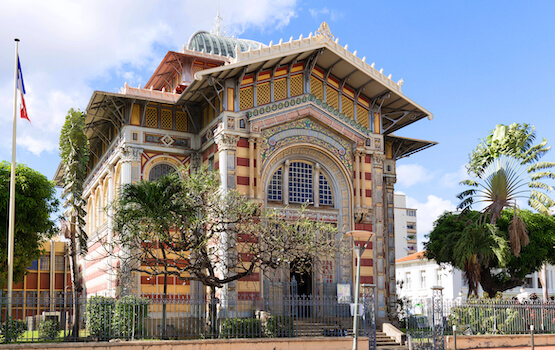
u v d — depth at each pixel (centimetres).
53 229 3353
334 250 3025
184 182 2678
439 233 4016
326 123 3472
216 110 3297
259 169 3225
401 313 3925
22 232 3238
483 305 3127
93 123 3694
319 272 3231
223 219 2802
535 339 3088
